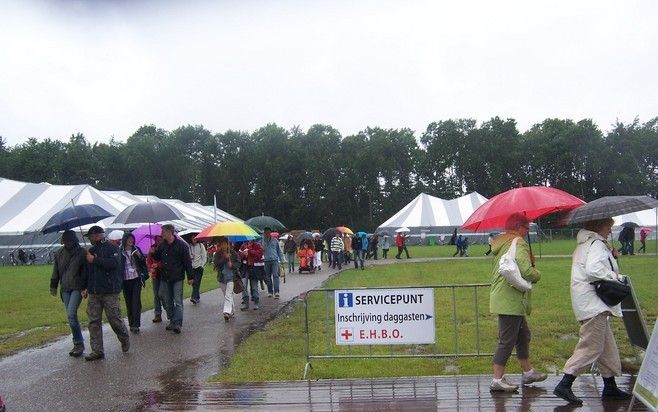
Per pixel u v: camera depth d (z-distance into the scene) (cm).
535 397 584
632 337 627
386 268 2495
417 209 4869
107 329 1098
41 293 1742
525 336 619
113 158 8888
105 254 839
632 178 7681
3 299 1584
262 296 1570
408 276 2006
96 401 620
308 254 2472
